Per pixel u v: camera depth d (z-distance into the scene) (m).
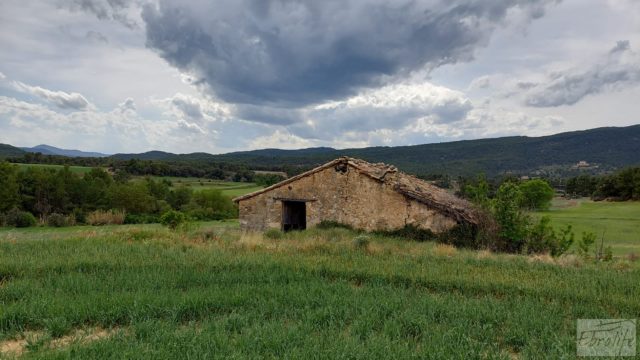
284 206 23.42
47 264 11.02
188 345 6.03
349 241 15.84
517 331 6.80
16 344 6.72
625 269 12.97
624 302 8.46
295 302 8.32
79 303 7.95
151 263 11.45
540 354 6.05
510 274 10.94
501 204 20.14
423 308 7.90
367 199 21.30
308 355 5.74
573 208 76.19
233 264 11.49
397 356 5.77
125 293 8.48
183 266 11.21
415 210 20.30
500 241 19.78
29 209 69.31
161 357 5.70
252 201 23.81
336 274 10.76
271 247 14.53
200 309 7.89
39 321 7.29
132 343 6.23
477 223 19.58
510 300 8.77
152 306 7.75
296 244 15.16
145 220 70.19
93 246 13.96
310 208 22.53
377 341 6.22
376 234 20.45
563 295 8.98
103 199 73.19
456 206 20.48
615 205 78.94
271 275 10.30
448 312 7.69
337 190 22.00
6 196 64.00
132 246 14.01
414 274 10.49
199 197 76.75
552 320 7.37
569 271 11.53
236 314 7.45
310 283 9.70
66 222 61.06
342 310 7.78
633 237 36.78
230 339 6.38
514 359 6.17
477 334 6.75
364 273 10.68
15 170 67.69
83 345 6.17
